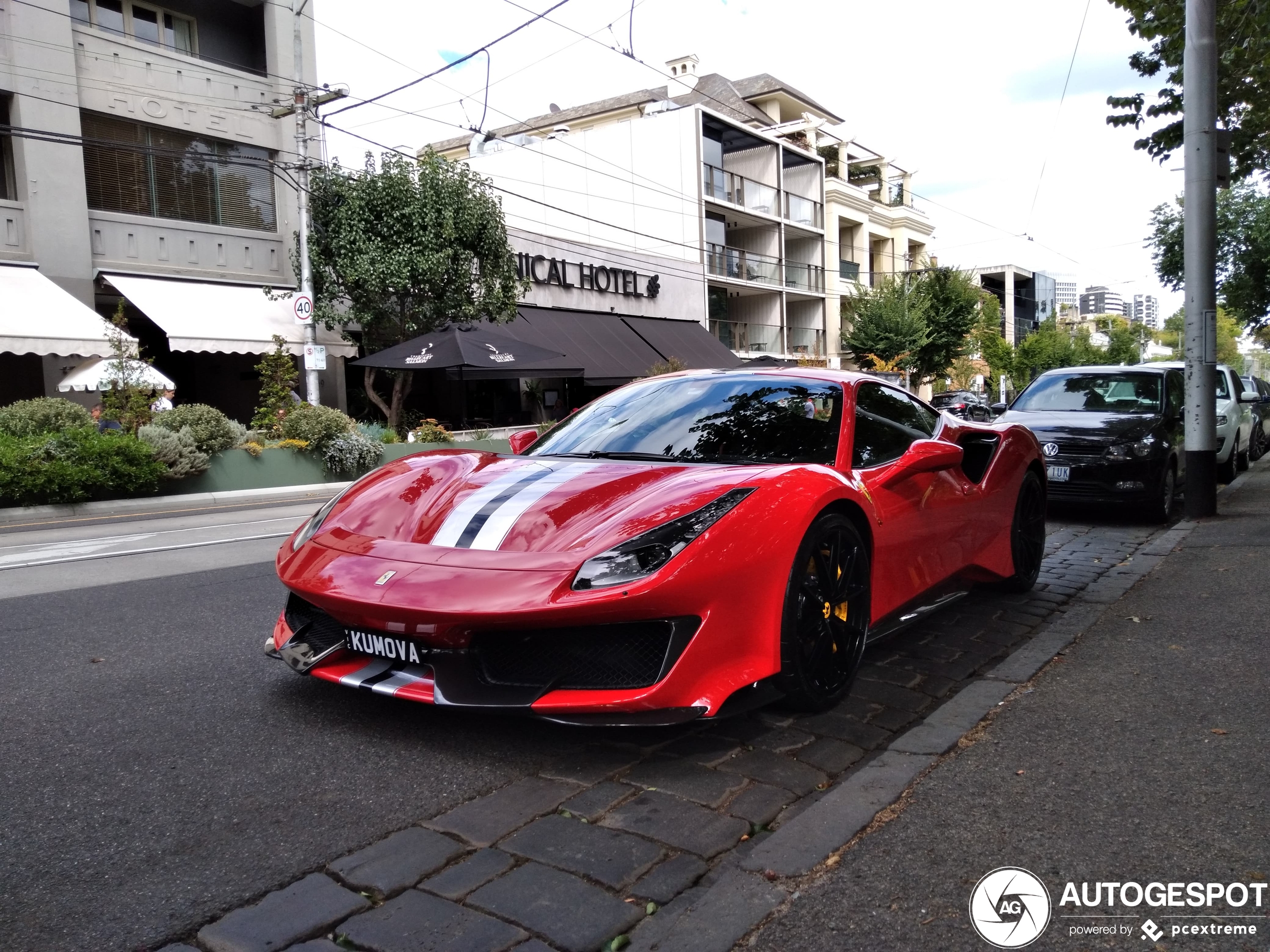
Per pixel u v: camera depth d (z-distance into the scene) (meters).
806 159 37.03
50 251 14.34
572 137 32.25
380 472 3.44
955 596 4.11
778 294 34.91
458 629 2.50
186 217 16.42
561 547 2.60
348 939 1.77
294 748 2.75
